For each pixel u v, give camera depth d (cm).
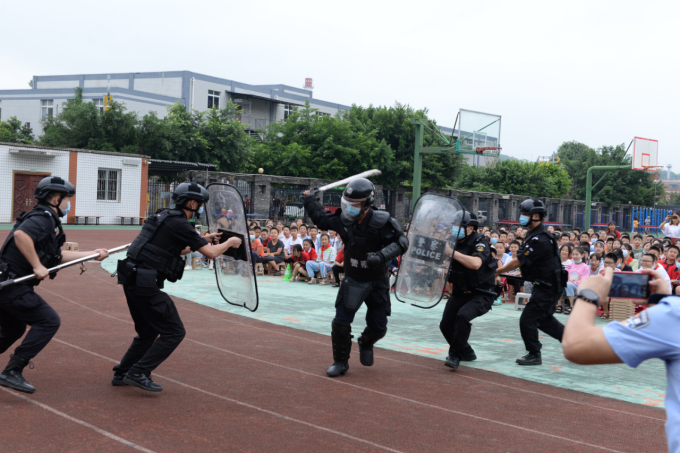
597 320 981
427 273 629
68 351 616
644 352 175
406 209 3903
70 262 470
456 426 432
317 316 920
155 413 429
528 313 650
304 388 518
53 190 457
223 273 555
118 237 2270
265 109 5566
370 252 549
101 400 454
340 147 3519
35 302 453
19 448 353
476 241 621
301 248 1355
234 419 424
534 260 636
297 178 3241
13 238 449
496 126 2819
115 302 944
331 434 402
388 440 396
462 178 5053
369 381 554
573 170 5778
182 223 466
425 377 582
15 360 450
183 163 3102
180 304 981
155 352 466
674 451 174
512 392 541
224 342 703
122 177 3023
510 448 391
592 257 1038
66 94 4816
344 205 544
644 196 5609
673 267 1002
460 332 606
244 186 3155
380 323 578
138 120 3425
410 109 3856
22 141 4203
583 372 634
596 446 405
